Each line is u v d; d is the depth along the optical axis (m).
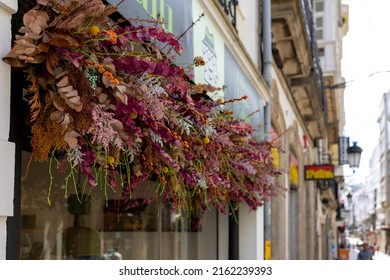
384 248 57.44
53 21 1.89
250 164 4.05
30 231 4.21
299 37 9.62
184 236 5.66
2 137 1.88
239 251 6.56
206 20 4.61
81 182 3.71
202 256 5.95
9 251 2.02
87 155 2.05
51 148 2.12
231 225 6.56
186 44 3.89
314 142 20.11
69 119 1.86
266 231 7.04
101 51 2.14
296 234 14.14
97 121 1.90
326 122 21.06
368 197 85.19
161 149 2.42
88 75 1.97
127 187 2.63
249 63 6.43
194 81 3.95
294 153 13.91
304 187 15.64
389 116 28.58
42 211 4.28
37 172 3.84
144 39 2.44
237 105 5.66
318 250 21.56
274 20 8.88
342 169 30.50
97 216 4.64
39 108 1.86
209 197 3.57
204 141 2.86
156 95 2.20
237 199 4.48
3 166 1.87
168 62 2.45
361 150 17.67
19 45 1.80
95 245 4.62
